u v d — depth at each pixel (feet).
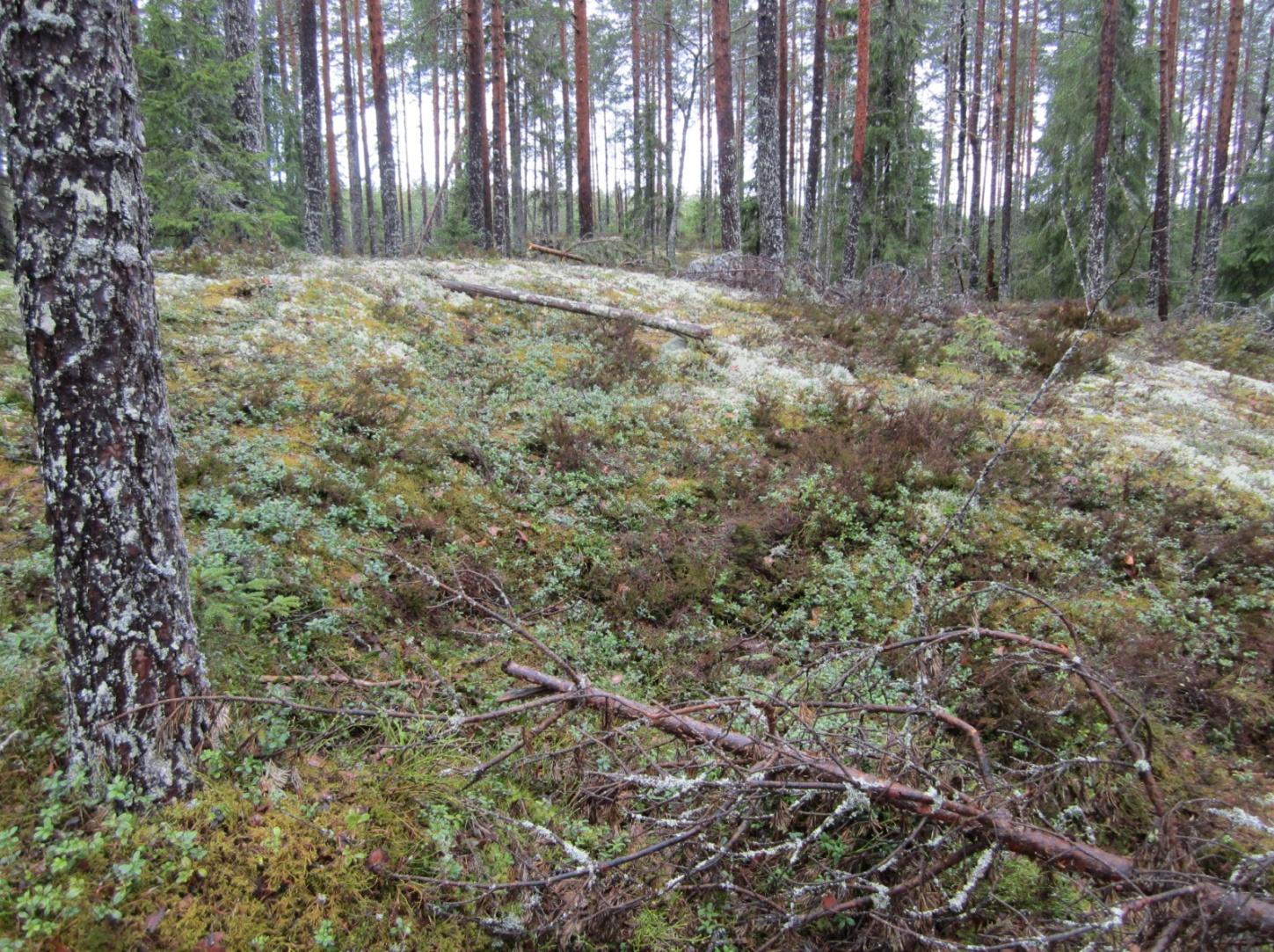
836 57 91.30
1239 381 33.40
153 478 9.78
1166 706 14.55
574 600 17.70
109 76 8.90
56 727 10.50
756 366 30.53
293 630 13.91
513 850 10.59
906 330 36.17
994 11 103.81
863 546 20.11
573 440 22.62
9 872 8.67
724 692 15.25
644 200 95.09
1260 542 19.34
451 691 13.62
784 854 10.44
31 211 8.79
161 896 8.95
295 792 10.78
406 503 18.48
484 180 63.52
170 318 22.77
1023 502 21.65
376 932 9.37
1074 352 32.27
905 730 11.60
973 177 73.00
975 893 9.78
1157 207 54.95
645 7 95.76
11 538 13.48
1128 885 8.70
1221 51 106.42
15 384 17.60
